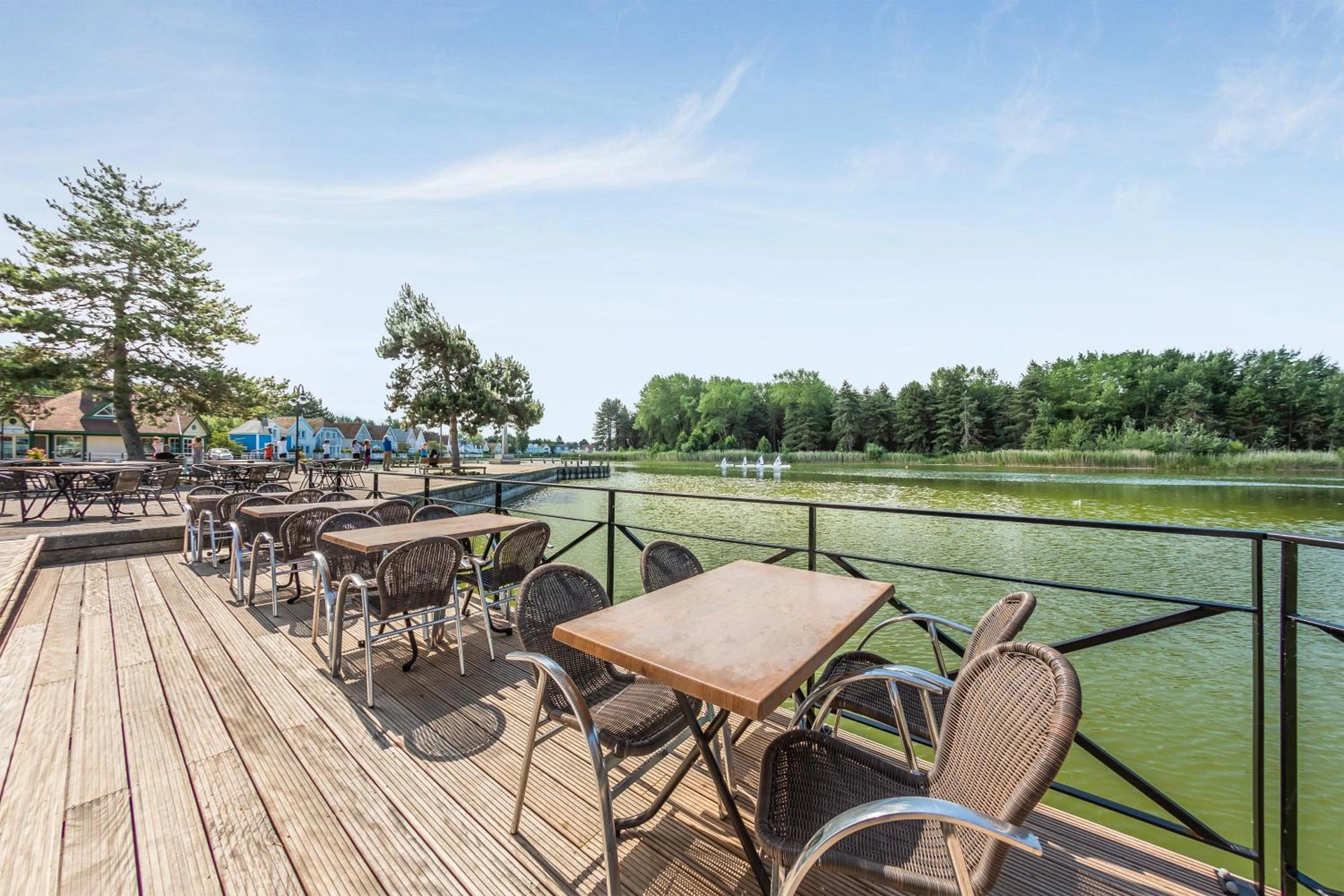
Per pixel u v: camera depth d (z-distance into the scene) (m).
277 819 1.61
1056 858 1.46
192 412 15.34
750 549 10.85
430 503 4.13
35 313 12.31
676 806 1.68
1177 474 31.17
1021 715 0.94
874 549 10.67
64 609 3.56
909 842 1.07
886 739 3.15
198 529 4.84
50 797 1.68
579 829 1.58
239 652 2.87
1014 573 8.84
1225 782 3.58
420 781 1.80
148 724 2.14
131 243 13.80
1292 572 1.27
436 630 2.96
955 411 47.22
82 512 6.94
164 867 1.41
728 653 1.22
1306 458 32.81
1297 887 1.29
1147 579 8.41
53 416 24.75
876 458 49.56
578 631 1.37
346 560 3.11
